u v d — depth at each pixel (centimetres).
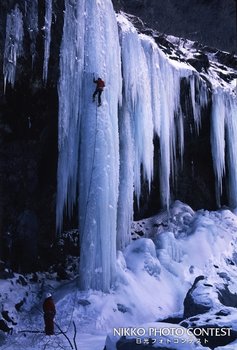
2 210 1315
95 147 1277
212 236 1698
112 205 1296
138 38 1507
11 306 1188
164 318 1134
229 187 1948
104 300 1233
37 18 1197
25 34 1186
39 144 1369
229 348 771
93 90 1294
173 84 1680
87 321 1172
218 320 888
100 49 1312
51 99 1326
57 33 1250
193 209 1920
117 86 1363
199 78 1781
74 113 1284
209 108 1838
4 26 1147
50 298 1033
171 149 1691
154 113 1564
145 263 1436
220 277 1559
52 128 1379
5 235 1327
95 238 1266
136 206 1773
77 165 1313
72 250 1541
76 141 1303
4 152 1308
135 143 1494
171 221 1764
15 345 1006
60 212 1290
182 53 1948
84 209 1270
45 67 1197
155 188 1800
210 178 1961
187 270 1546
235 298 1182
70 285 1289
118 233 1452
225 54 2305
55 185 1448
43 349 955
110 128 1309
